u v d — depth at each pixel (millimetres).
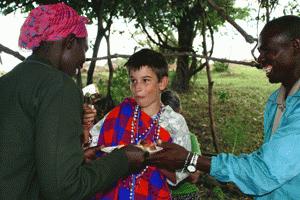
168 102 3434
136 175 2377
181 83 11930
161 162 2188
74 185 1623
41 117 1638
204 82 13945
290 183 2051
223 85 13477
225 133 7926
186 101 11055
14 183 1692
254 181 2016
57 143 1600
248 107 10500
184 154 2162
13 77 1781
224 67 15461
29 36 1815
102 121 2613
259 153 2045
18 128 1689
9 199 1687
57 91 1682
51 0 7238
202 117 9562
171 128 2475
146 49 2611
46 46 1837
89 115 2408
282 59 2074
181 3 8734
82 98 1844
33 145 1709
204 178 5188
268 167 1966
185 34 10930
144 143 2170
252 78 15023
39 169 1603
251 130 8555
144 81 2461
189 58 11727
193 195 3043
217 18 10352
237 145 7535
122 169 1896
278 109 2258
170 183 2471
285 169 1955
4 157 1688
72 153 1632
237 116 9586
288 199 2072
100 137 2500
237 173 2047
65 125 1643
